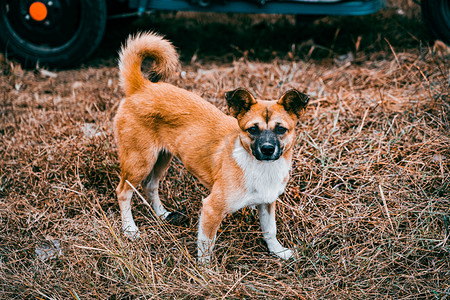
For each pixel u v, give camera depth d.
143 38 3.31
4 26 6.02
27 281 3.00
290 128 2.73
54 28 6.06
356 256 3.09
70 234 3.44
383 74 5.27
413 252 3.12
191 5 5.82
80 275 3.04
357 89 5.09
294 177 3.78
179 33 7.09
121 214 3.50
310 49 6.25
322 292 2.86
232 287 2.76
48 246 3.37
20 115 4.95
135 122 3.27
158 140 3.32
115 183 3.91
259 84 5.25
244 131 2.72
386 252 3.12
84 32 5.98
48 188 3.89
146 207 3.66
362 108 4.53
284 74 5.52
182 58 6.21
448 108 4.21
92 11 5.88
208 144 3.05
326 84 5.25
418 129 4.13
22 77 5.94
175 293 2.85
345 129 4.35
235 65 5.77
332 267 3.08
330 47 6.29
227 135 2.98
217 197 2.92
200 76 5.52
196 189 3.78
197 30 7.22
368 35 6.40
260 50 6.39
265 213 3.21
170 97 3.23
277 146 2.62
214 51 6.47
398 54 5.64
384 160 3.88
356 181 3.70
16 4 5.98
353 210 3.47
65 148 4.24
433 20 5.72
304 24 6.48
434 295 2.80
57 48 6.13
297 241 3.31
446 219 3.30
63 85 5.71
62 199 3.78
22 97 5.42
